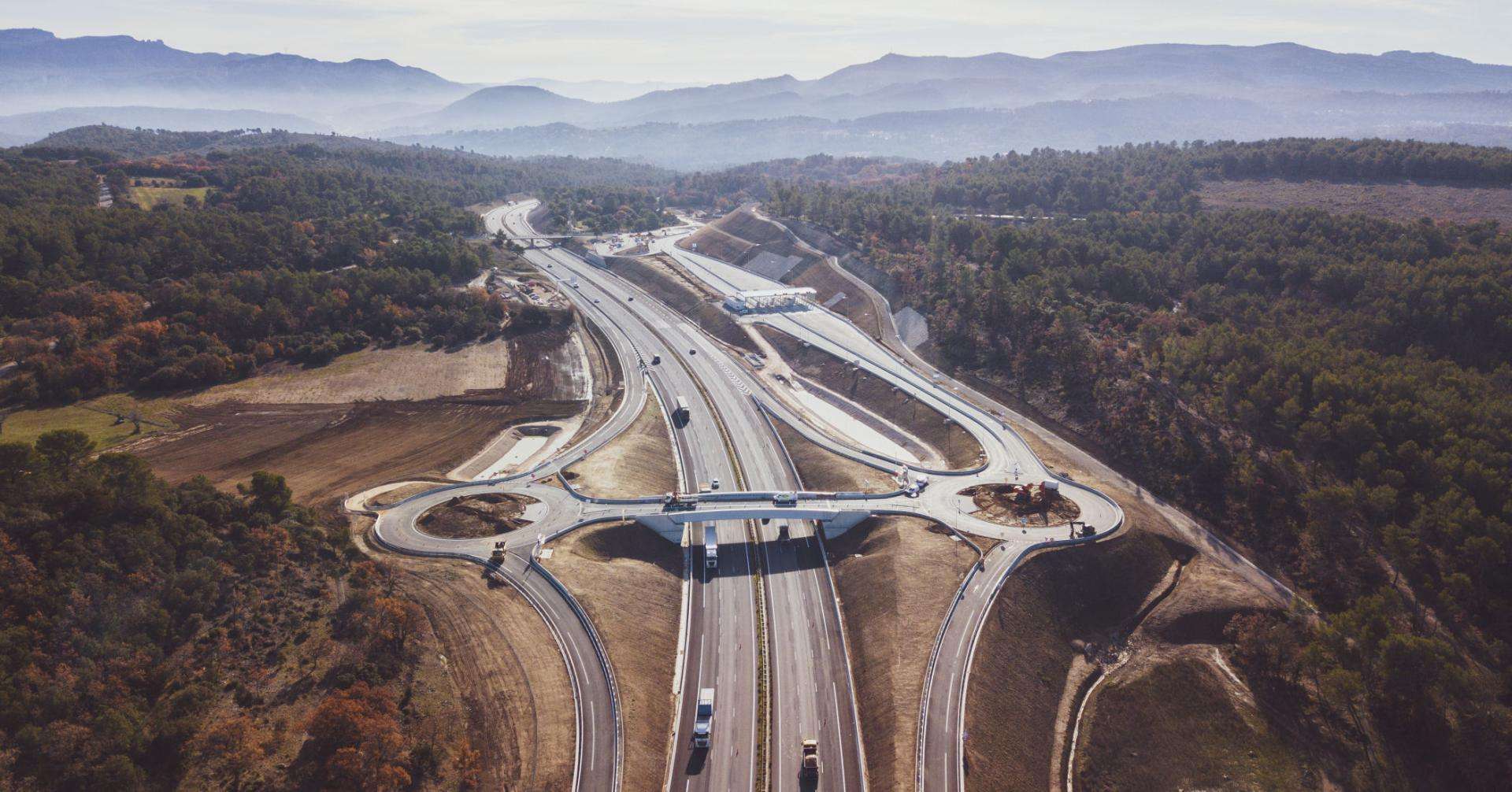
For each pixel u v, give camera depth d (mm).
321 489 141125
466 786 82250
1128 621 119562
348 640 97500
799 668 108688
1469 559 110375
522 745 88562
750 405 197250
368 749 77312
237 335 196875
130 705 78562
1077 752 99062
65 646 83000
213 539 103250
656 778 89188
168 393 172250
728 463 166375
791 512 137500
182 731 77062
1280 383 153875
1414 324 173375
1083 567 125000
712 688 104375
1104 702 105188
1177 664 110312
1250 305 194500
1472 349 166000
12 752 70938
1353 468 136875
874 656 108250
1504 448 127500
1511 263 183375
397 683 92188
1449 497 116000
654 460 163875
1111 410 168750
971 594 116938
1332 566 122500
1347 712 100250
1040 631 114250
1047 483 142000
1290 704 103062
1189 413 160875
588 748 90188
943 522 135375
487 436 174125
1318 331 180750
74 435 113812
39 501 95938
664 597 120875
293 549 111250
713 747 94688
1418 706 95812
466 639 102625
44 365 160125
